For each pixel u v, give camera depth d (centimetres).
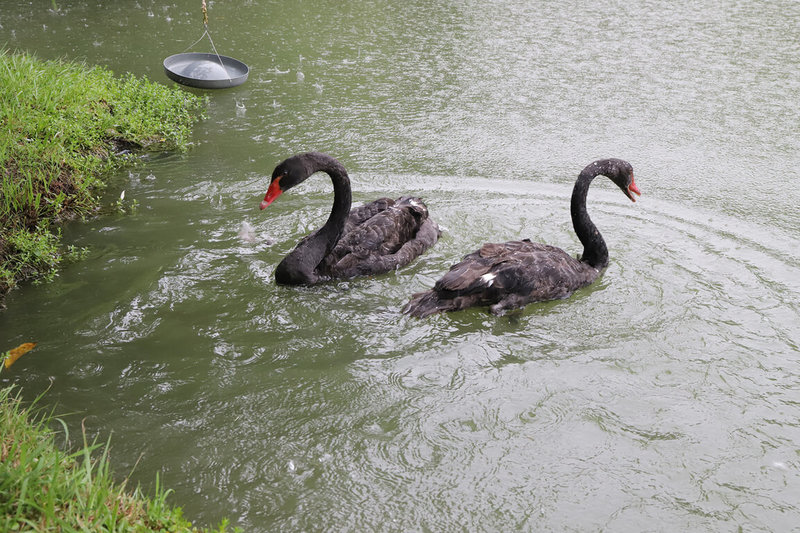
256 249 645
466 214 718
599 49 1278
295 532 362
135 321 539
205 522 365
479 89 1085
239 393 464
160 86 965
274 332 531
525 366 498
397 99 1036
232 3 1487
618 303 574
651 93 1081
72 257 627
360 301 575
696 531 370
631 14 1500
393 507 379
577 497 389
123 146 850
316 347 514
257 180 782
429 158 852
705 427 444
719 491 396
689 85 1114
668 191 782
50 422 430
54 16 1328
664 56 1247
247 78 1084
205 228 681
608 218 715
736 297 583
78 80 880
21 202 676
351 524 368
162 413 445
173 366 489
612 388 477
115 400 455
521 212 725
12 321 536
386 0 1559
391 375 486
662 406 461
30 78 822
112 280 593
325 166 595
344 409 452
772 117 998
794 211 739
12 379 470
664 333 536
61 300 564
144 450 413
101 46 1171
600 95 1072
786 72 1174
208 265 618
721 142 917
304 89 1059
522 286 562
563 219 714
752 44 1313
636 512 380
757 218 722
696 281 605
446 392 470
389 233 632
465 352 512
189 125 916
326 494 386
